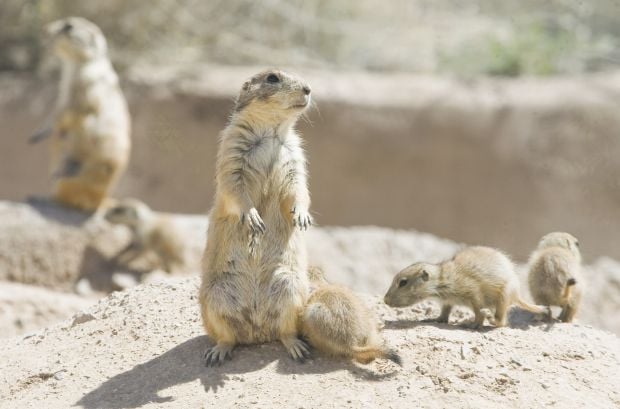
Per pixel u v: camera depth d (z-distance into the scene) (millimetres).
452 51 26688
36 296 12609
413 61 26719
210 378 7000
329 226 22844
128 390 7000
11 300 12258
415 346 7434
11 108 23484
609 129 22594
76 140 17312
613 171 22359
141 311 8469
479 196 22781
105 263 16453
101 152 17281
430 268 8203
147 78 23812
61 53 17469
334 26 27672
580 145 22625
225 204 7395
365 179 22969
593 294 16172
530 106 22969
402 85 23891
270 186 7523
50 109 23438
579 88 23594
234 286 7340
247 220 7168
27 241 16031
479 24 27859
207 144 23094
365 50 27312
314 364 7145
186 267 16859
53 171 17688
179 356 7438
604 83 24000
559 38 26734
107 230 16703
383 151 22859
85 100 17328
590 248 22188
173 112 23172
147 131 23062
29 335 8938
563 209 22438
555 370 7195
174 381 7031
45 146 23109
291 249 7406
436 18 28422
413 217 22938
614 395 6918
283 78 7500
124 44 26250
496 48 25906
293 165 7551
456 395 6645
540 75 25672
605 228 22297
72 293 15828
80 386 7207
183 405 6625
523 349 7531
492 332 7898
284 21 27734
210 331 7461
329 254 16828
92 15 26172
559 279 8445
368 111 22953
